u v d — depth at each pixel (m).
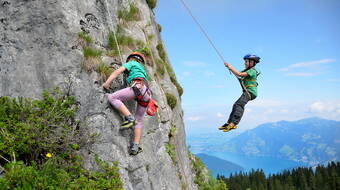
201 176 14.07
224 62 6.58
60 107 5.64
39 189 4.46
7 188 4.27
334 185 107.19
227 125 6.60
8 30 6.31
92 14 7.05
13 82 6.03
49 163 5.00
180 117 12.04
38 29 6.19
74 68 6.02
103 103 5.91
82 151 5.59
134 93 5.76
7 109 5.49
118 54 7.13
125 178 5.77
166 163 7.96
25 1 6.33
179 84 13.74
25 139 5.04
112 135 5.89
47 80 5.91
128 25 9.38
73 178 5.24
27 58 6.12
